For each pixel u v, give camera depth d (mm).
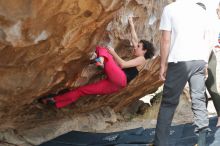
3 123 4961
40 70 4227
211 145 5117
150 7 5594
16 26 3365
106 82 5000
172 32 4508
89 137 5605
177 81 4469
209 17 4863
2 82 4020
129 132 5883
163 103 4551
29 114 5121
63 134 5609
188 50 4449
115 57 5008
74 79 4922
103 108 6617
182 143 5395
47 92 4840
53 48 3967
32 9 3314
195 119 4688
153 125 6902
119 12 4977
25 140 5230
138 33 5598
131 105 7492
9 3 3164
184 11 4500
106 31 4906
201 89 4609
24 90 4309
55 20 3623
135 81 6238
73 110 5820
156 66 6438
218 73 8930
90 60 4875
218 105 5645
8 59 3744
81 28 3975
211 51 5371
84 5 3625
